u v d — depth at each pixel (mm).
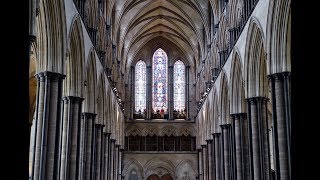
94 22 32875
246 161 31656
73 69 27547
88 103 32531
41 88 21844
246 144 31953
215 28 42594
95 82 33188
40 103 21672
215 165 41812
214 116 42844
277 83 21516
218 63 41250
